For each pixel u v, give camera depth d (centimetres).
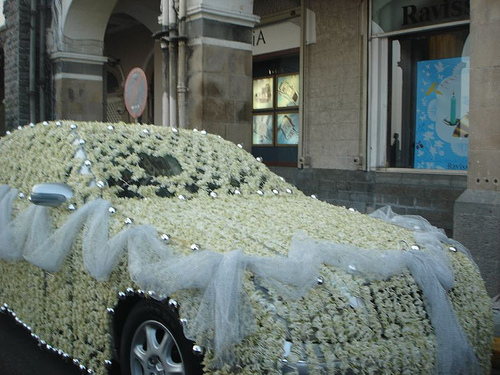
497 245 571
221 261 271
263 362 247
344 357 257
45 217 374
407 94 948
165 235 303
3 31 1505
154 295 284
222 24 876
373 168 976
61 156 406
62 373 386
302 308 263
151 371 299
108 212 341
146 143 429
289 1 1109
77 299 342
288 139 1182
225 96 887
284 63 1177
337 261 292
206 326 260
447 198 880
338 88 1021
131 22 1661
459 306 320
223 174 436
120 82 1798
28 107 1398
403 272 305
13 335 460
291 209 394
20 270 403
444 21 881
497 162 575
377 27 961
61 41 1275
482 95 582
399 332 281
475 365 310
